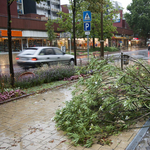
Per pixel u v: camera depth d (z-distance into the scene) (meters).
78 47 45.94
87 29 9.77
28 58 11.07
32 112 4.84
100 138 3.32
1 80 7.15
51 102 5.68
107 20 30.20
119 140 3.23
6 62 18.48
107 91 4.12
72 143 3.23
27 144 3.26
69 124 3.71
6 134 3.67
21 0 40.66
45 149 3.08
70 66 10.15
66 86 7.90
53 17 49.59
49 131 3.73
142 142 3.13
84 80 4.75
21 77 7.84
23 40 32.44
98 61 4.42
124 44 63.28
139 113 4.02
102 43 14.77
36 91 6.96
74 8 11.13
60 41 40.41
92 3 9.27
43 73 8.70
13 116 4.60
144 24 53.69
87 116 3.81
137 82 3.91
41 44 35.78
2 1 31.59
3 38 29.98
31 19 31.67
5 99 5.93
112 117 3.91
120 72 3.97
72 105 4.05
